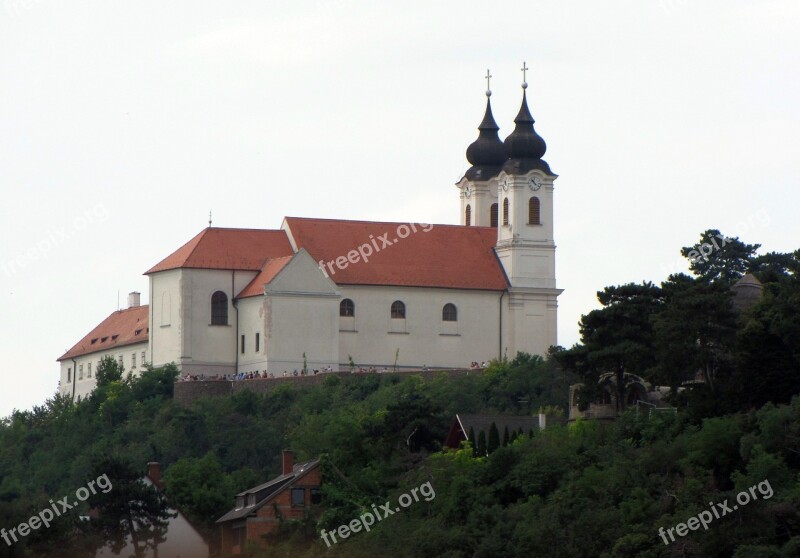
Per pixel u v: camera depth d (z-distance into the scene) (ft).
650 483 582.76
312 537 627.46
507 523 581.12
